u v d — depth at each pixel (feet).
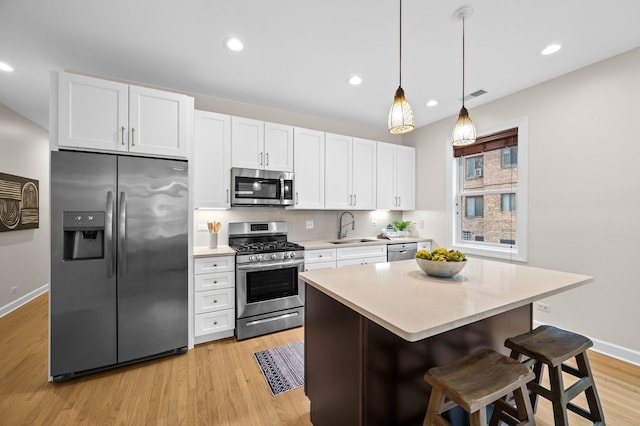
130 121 7.13
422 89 9.43
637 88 7.07
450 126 12.12
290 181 10.41
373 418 3.95
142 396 6.00
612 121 7.48
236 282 8.68
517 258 9.59
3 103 10.47
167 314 7.55
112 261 6.84
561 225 8.50
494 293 4.38
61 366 6.44
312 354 5.37
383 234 13.41
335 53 7.37
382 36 6.66
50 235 6.34
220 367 7.12
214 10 5.79
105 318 6.82
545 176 8.86
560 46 7.03
